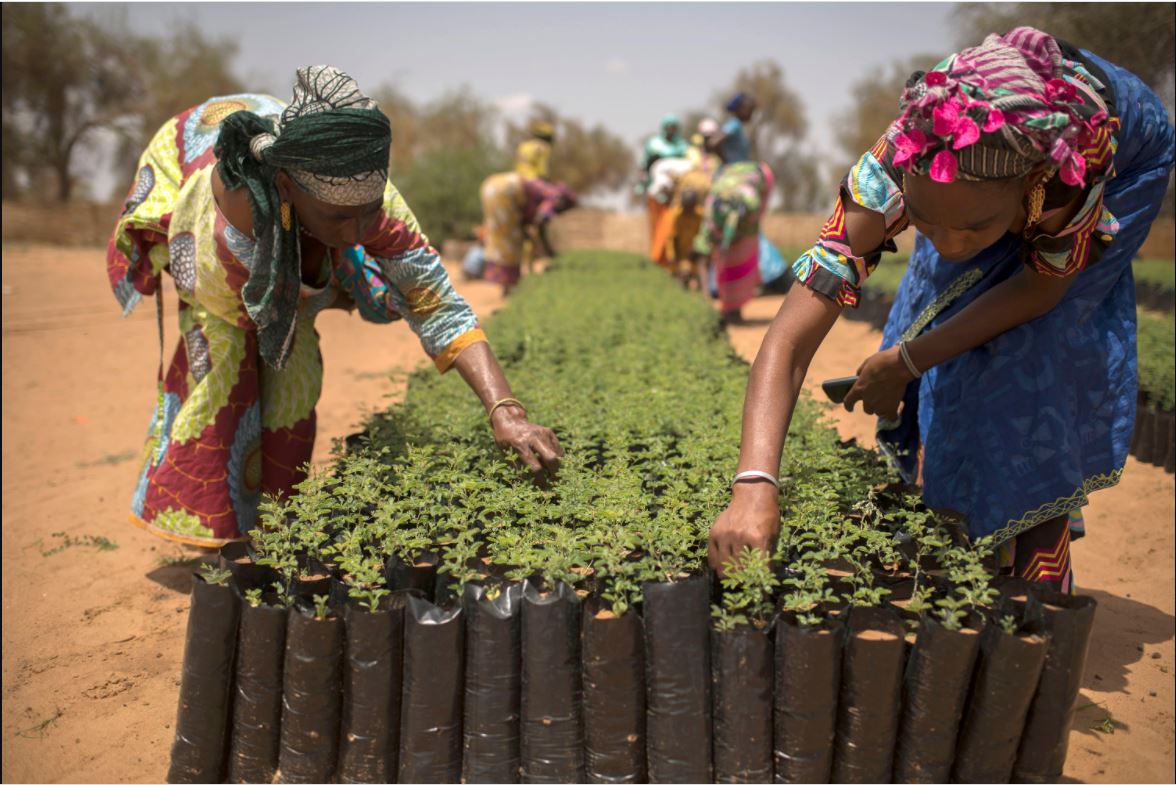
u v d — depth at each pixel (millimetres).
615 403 4977
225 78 36531
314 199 3426
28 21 32219
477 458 4078
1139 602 4434
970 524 3395
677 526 3188
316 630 2875
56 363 10844
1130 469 6531
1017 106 2502
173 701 3645
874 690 2699
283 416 4461
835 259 2855
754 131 50750
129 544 5332
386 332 12750
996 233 2730
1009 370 3297
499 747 2883
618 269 15445
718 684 2781
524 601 2840
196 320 4230
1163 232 15570
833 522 3305
